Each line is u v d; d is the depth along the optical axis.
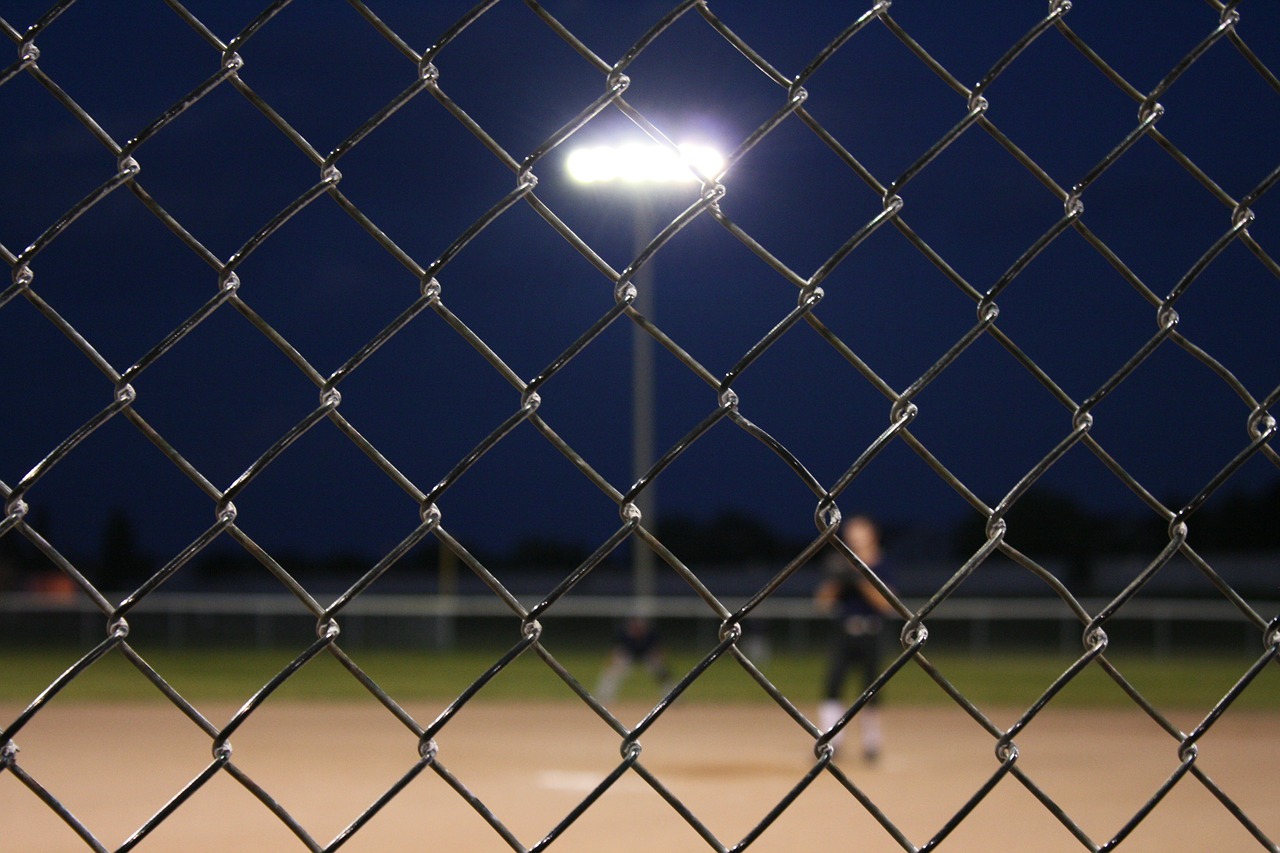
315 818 8.98
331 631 1.61
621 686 19.61
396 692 18.56
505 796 9.98
